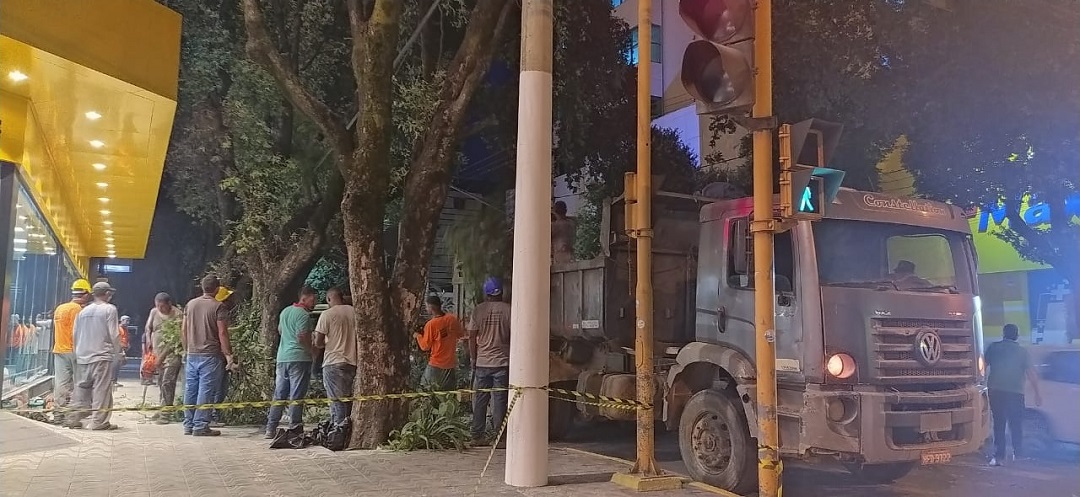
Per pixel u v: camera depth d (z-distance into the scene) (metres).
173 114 10.45
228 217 15.77
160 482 7.10
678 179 19.36
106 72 8.61
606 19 16.12
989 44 11.82
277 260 14.05
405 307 9.75
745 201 7.78
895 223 7.40
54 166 13.35
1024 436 10.95
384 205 9.70
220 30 13.44
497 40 10.37
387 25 9.57
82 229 20.94
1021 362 9.98
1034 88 11.61
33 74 8.66
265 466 8.03
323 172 14.96
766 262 5.04
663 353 9.38
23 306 11.95
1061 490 8.38
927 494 8.09
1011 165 12.69
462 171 18.33
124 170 14.12
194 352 10.52
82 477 7.29
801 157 4.94
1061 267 13.64
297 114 13.98
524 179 7.42
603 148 16.98
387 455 8.80
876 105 13.03
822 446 6.62
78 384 10.84
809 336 6.81
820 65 13.43
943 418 6.93
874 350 6.86
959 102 12.22
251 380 12.30
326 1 14.09
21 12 7.47
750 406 7.16
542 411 7.23
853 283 7.13
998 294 19.81
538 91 7.50
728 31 5.05
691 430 7.97
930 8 12.83
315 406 12.22
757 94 4.98
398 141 13.30
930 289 7.40
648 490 7.01
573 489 7.03
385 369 9.41
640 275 7.43
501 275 15.58
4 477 7.21
